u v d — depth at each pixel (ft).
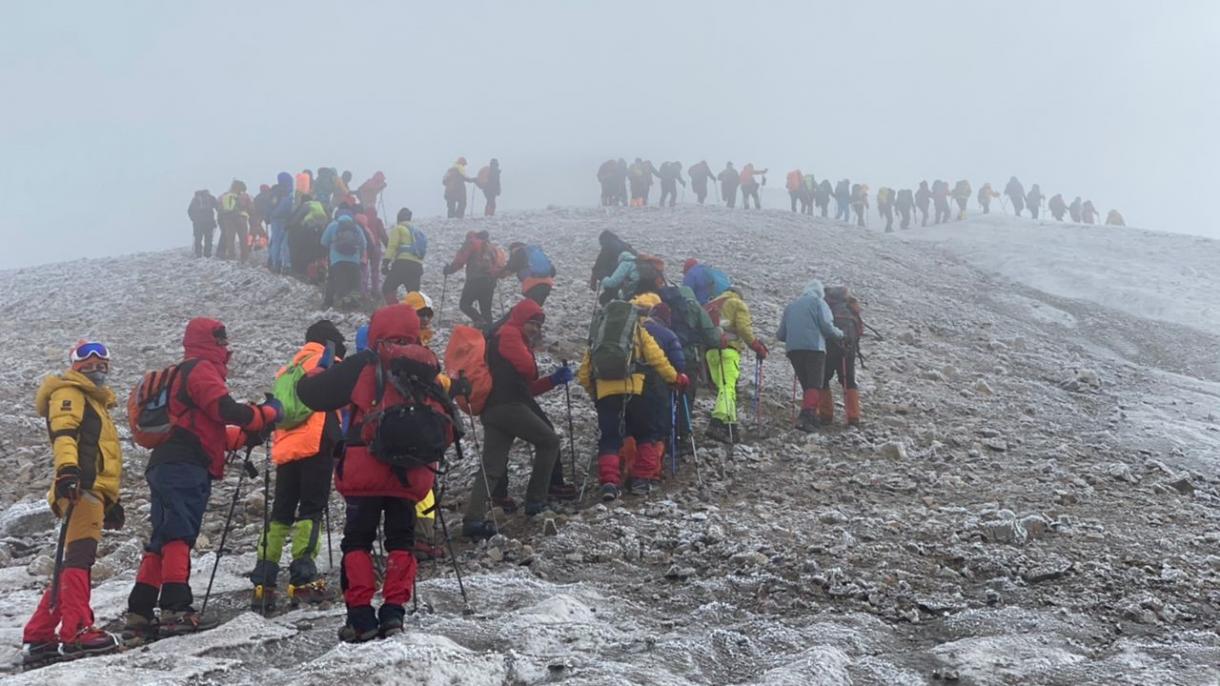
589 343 30.99
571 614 20.24
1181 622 20.74
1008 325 67.82
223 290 67.67
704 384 42.88
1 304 71.87
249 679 16.22
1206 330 73.67
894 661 17.98
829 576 22.89
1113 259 98.68
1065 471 33.88
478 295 53.42
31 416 40.34
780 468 33.76
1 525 29.12
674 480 31.94
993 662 17.65
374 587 18.26
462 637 18.35
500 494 29.19
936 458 35.42
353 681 15.05
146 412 20.26
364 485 18.03
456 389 22.13
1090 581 22.86
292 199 70.44
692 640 18.43
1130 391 50.24
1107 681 16.65
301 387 18.51
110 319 61.77
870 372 47.60
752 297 65.46
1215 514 29.71
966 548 25.07
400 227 56.54
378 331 18.70
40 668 17.16
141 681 15.96
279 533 22.38
